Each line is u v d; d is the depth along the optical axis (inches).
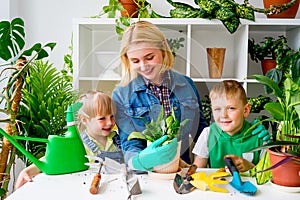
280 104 38.8
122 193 34.9
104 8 69.1
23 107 65.9
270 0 68.7
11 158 55.7
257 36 78.7
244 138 47.0
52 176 40.4
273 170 36.3
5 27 60.1
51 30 80.4
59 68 80.4
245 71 68.5
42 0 79.9
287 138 37.7
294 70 61.7
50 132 64.8
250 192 34.7
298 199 33.9
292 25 68.1
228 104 40.7
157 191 35.3
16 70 53.9
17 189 38.8
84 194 34.8
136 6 69.0
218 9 65.6
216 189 35.4
